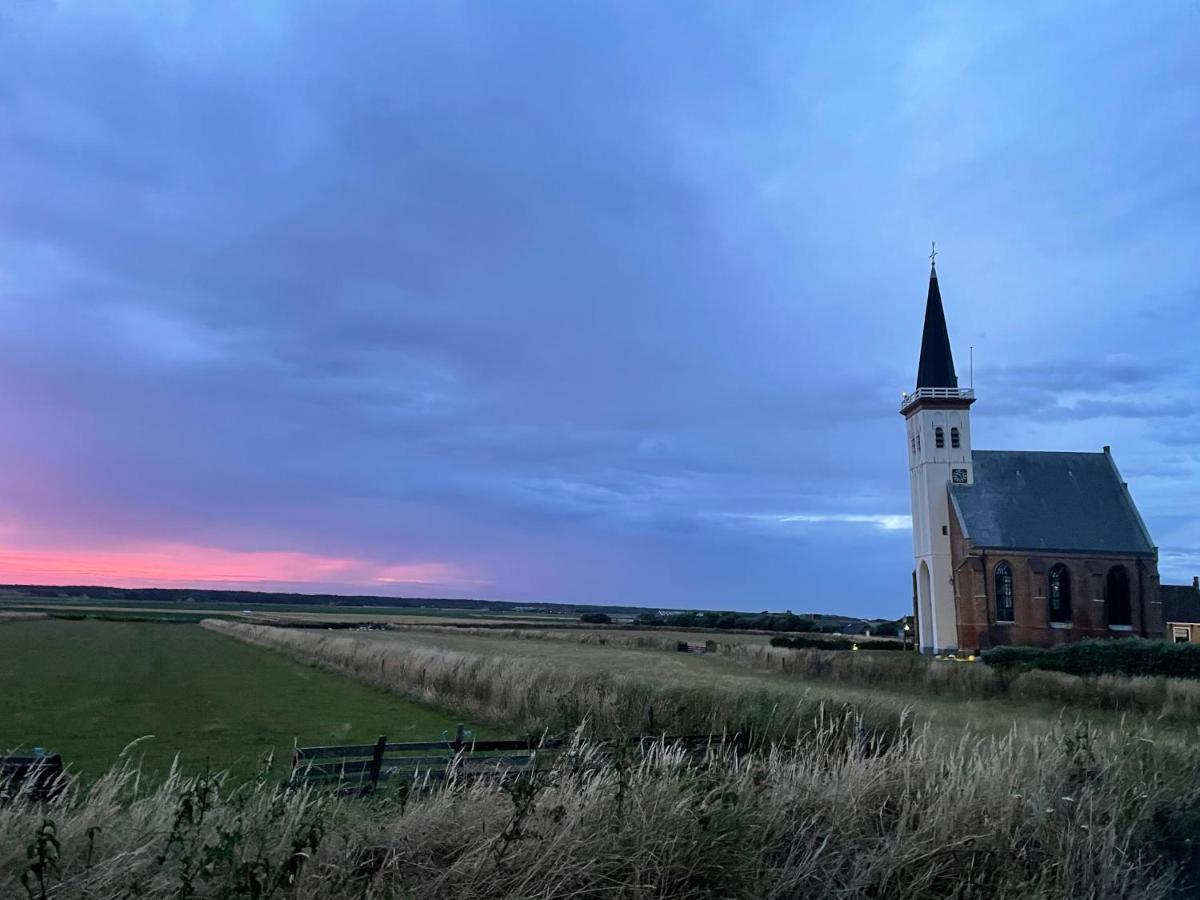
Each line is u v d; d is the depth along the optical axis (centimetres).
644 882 509
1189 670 3384
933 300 7888
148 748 1652
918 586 7612
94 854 460
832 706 1117
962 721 1864
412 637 6575
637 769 588
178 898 412
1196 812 773
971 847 589
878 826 611
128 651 5022
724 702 1329
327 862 477
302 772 691
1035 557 6938
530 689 1977
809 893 535
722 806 556
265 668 4003
